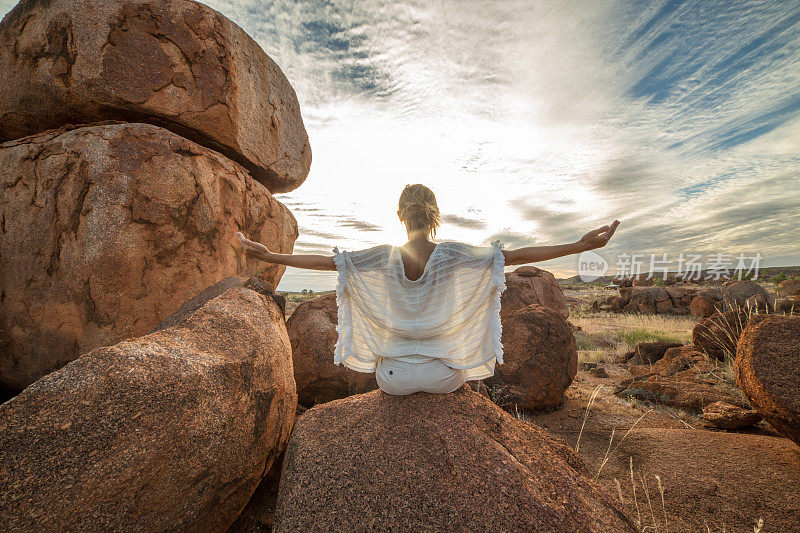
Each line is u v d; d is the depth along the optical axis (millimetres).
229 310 2500
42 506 1280
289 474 1975
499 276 2066
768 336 3203
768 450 3252
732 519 2555
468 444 2055
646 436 3918
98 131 3494
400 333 2156
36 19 3824
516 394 5148
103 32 3729
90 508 1361
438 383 2242
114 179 3350
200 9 4367
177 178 3754
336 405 2488
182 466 1643
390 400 2430
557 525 1688
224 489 1872
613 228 1969
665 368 7059
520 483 1863
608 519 1793
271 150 5598
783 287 20547
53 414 1394
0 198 3611
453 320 2125
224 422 1871
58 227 3367
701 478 3004
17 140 3811
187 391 1720
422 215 2137
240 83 4824
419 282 2086
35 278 3443
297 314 4863
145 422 1545
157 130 3723
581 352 10828
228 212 4414
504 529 1673
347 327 2189
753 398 3119
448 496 1801
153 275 3551
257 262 5078
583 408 5523
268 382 2307
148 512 1519
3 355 3619
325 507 1799
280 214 5680
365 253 2152
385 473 1919
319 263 2170
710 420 4301
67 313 3359
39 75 3758
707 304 17891
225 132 4586
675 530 2520
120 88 3768
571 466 2215
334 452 2047
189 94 4191
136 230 3420
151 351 1752
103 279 3266
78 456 1374
